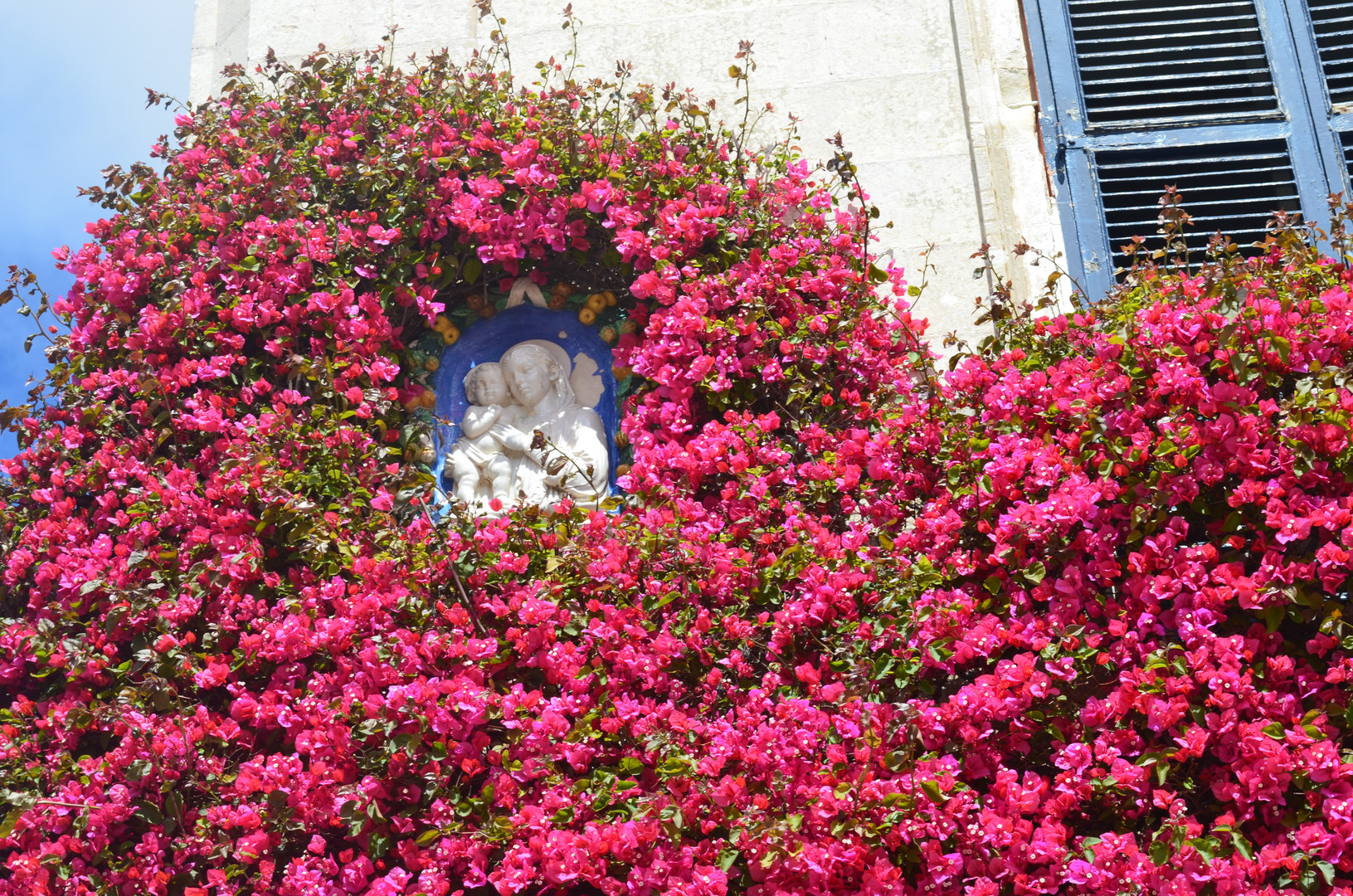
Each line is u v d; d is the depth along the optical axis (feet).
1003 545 10.34
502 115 15.29
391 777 11.09
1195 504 10.03
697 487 12.87
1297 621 9.44
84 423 13.99
